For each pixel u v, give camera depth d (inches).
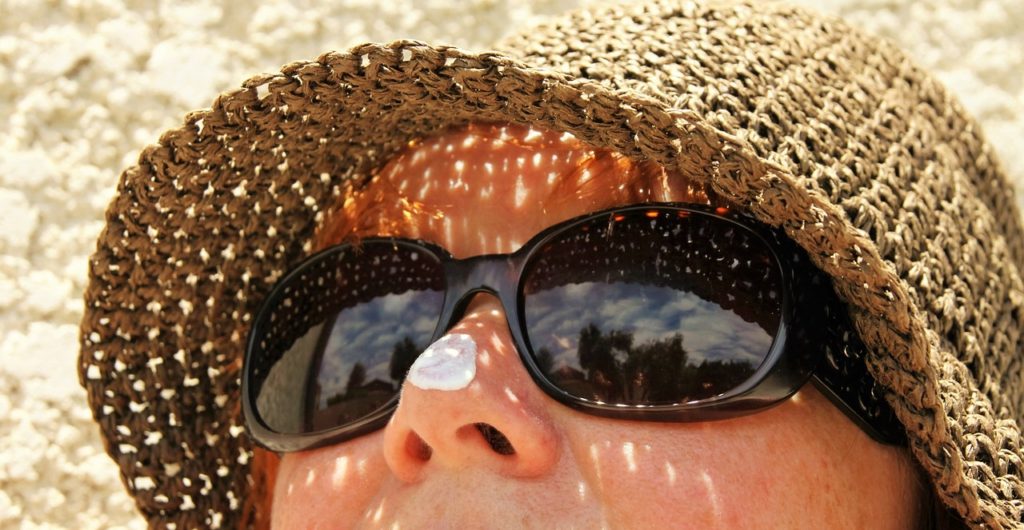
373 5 52.1
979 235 33.6
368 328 33.3
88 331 35.1
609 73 30.3
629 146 28.0
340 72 29.5
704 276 29.5
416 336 32.5
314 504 32.0
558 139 32.2
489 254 31.7
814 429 29.6
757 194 27.2
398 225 33.9
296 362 34.3
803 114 30.9
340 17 52.0
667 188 30.9
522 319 30.5
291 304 34.9
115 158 49.3
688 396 28.9
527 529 27.7
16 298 47.1
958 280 31.3
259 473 38.3
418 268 32.9
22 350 46.6
